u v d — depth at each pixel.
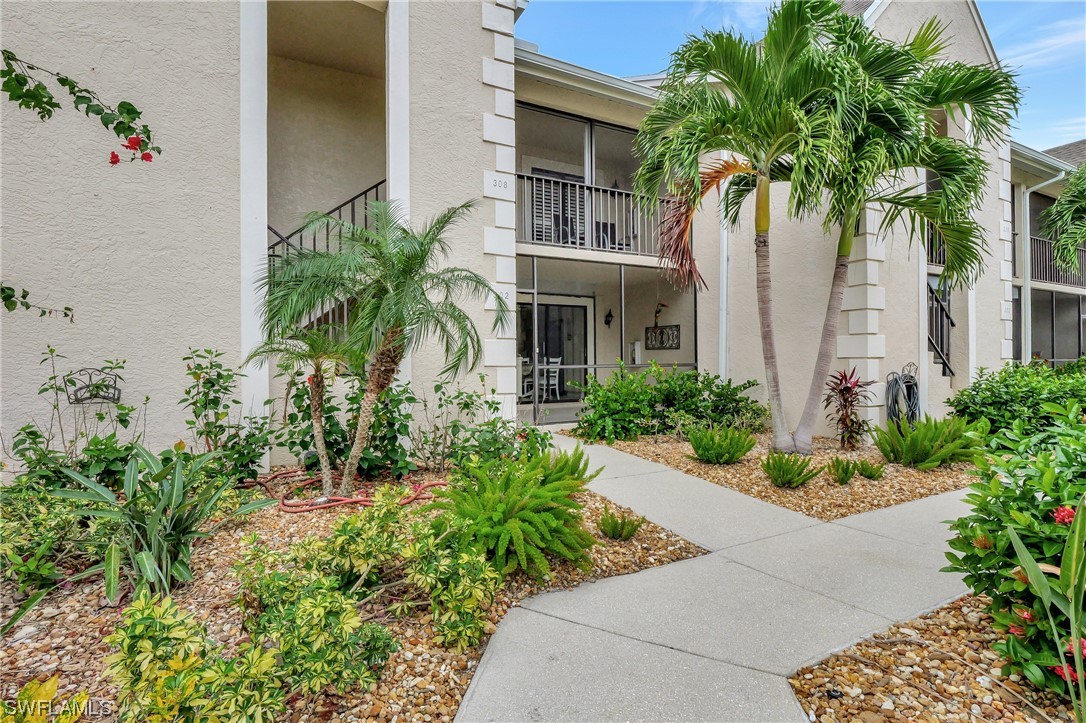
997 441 2.94
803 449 6.83
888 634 2.71
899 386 8.09
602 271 10.61
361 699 2.17
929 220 6.85
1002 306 10.48
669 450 7.02
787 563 3.66
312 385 4.50
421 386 6.21
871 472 5.70
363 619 2.67
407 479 5.23
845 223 6.65
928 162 6.16
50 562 3.08
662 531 4.23
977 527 2.50
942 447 6.36
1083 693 1.86
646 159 6.47
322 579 2.30
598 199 11.07
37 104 2.91
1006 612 2.30
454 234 6.44
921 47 6.60
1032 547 2.32
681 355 10.90
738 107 6.09
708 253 9.87
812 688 2.28
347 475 4.53
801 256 8.66
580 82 8.80
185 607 2.78
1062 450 2.54
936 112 9.51
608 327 12.47
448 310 4.18
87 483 3.19
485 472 3.88
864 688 2.28
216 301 5.29
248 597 2.54
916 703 2.18
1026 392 7.53
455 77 6.51
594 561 3.61
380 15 6.73
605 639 2.67
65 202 4.73
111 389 4.86
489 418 6.54
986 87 6.15
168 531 3.00
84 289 4.79
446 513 3.24
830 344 6.86
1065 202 11.18
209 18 5.30
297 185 8.05
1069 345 15.58
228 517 3.62
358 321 4.03
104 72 4.87
